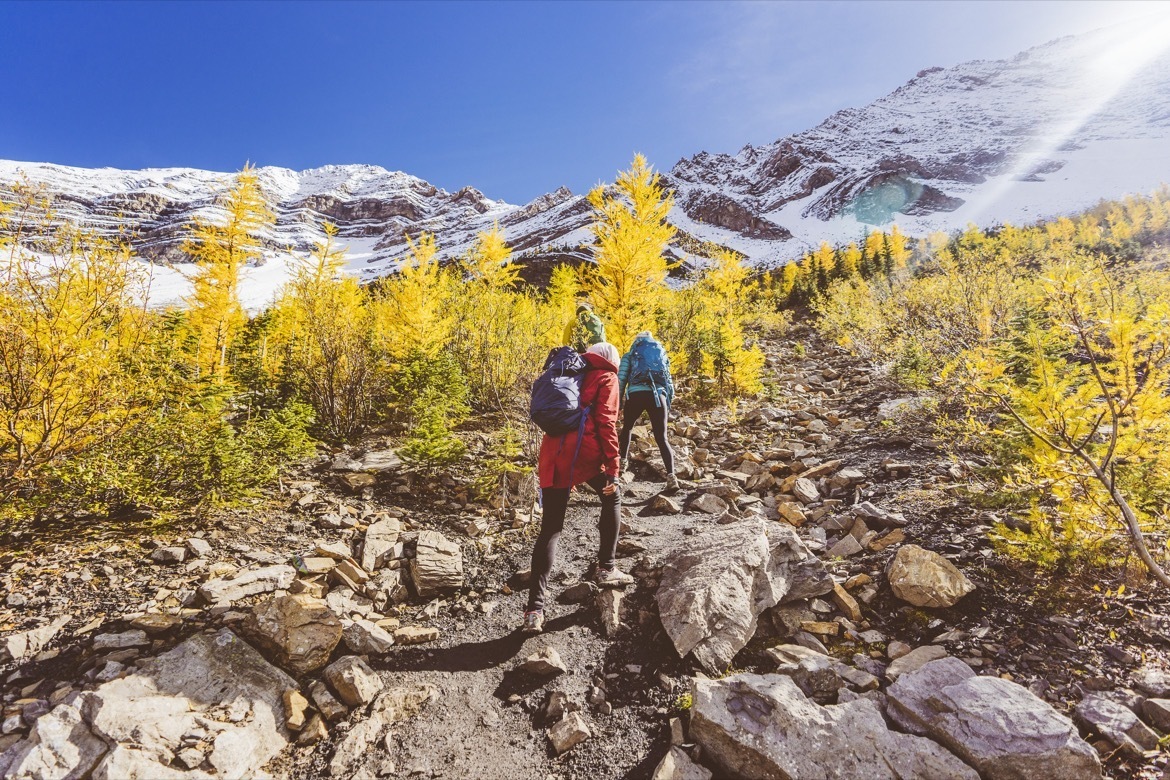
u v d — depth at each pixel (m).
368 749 2.05
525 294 11.95
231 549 3.35
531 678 2.47
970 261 11.37
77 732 1.80
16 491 3.36
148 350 4.24
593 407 3.04
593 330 3.52
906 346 8.47
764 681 2.10
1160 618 2.30
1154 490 2.63
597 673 2.47
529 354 8.15
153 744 1.82
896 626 2.60
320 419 6.38
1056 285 2.52
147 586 2.86
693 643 2.47
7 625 2.43
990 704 1.90
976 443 4.23
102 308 3.46
